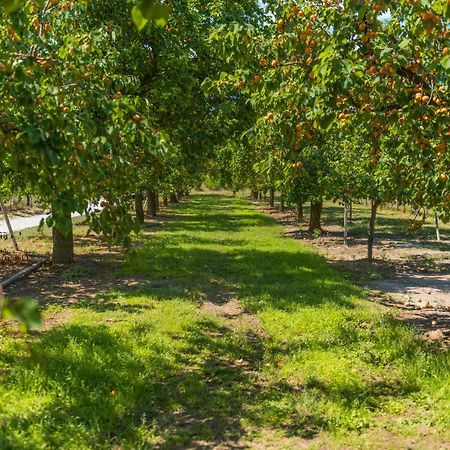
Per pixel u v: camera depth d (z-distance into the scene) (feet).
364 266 48.21
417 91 18.47
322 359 22.21
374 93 18.88
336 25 18.81
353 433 16.26
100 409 16.85
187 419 17.15
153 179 62.64
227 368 21.63
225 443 15.67
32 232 71.05
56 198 13.57
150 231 76.84
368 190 48.34
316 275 41.60
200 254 52.75
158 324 26.63
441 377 19.95
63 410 16.79
